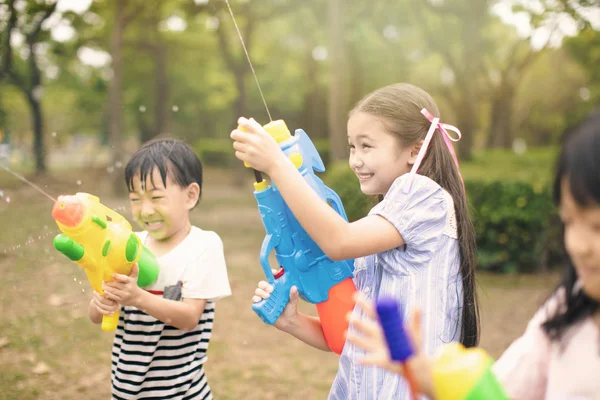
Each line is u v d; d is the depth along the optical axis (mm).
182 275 1733
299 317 1631
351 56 14070
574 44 13062
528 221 5988
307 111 23125
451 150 1590
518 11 7695
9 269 3848
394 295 1467
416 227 1428
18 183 5273
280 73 19641
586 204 834
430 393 910
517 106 23688
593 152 827
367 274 1608
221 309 4781
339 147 8977
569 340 991
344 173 6930
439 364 923
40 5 5895
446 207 1479
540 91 21969
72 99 18750
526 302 5070
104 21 12391
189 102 21062
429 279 1444
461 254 1509
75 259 1530
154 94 18891
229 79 18703
